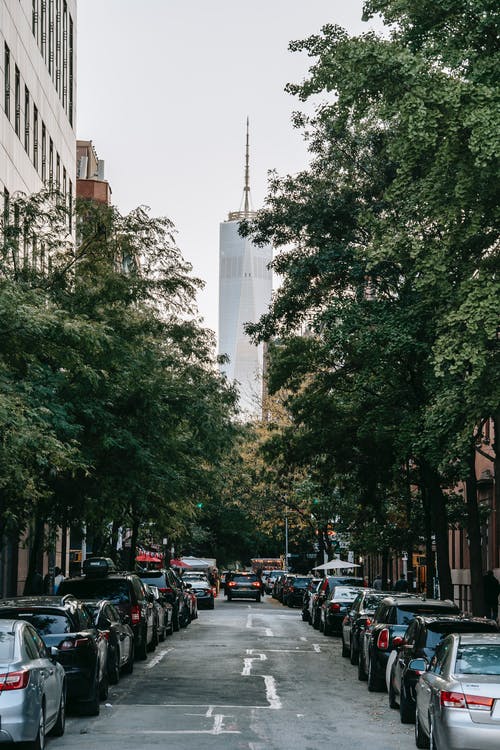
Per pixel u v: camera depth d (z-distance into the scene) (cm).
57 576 4447
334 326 2781
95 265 2506
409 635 1755
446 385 2053
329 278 2903
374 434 3034
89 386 2319
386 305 2634
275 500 6731
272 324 3075
